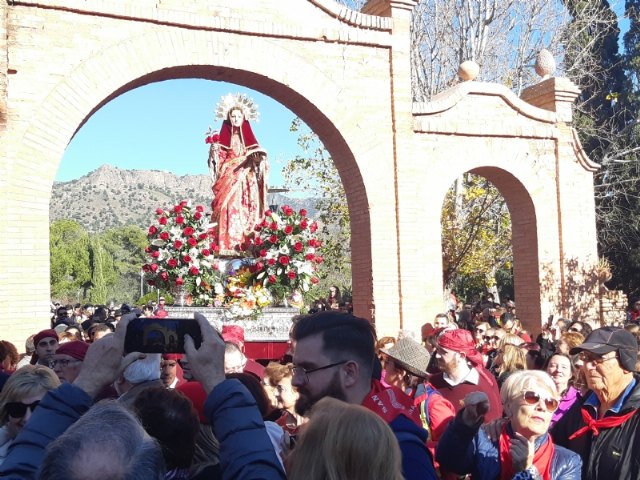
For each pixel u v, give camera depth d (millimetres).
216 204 14992
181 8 13617
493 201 23969
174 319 3084
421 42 27562
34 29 12516
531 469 3918
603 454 4531
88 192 196750
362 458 2346
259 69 14227
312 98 14680
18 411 4688
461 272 25312
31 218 12266
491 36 28062
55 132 12562
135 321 3074
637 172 32281
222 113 15273
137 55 13258
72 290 70688
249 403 2752
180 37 13586
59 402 2854
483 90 16172
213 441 3666
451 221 23891
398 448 2451
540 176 16844
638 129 32906
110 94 13062
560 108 17047
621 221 33000
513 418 4078
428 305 15508
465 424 4039
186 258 13172
